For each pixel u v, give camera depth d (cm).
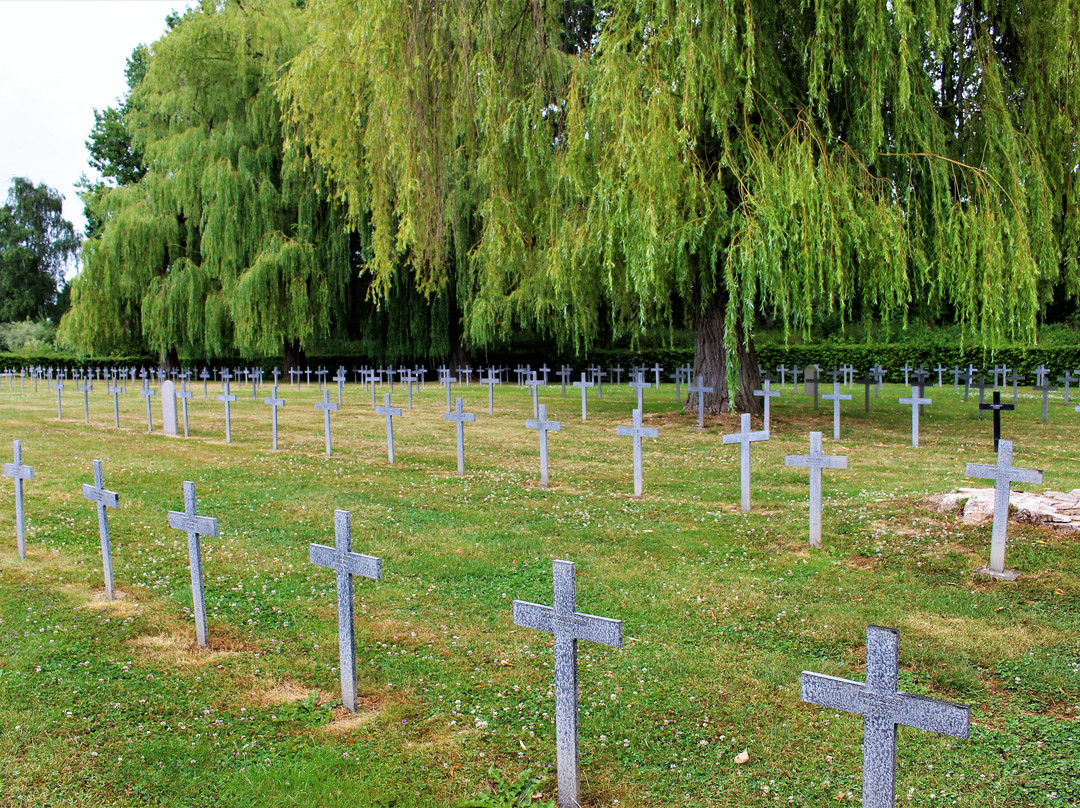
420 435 1531
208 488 1011
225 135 2692
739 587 616
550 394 2530
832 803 340
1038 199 1219
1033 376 2636
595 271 1578
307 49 1444
